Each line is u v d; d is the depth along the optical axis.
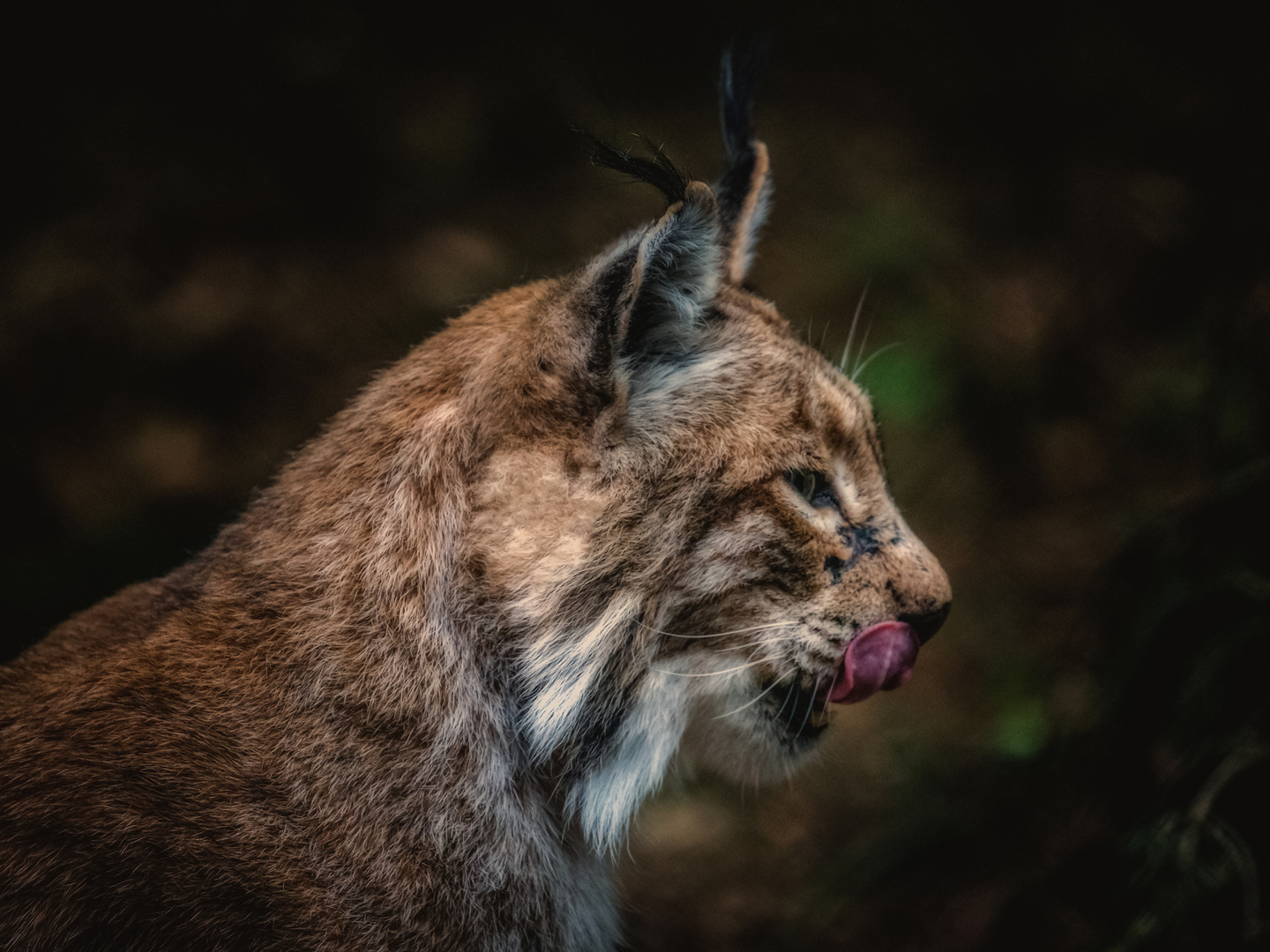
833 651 5.35
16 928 4.18
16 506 11.09
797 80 16.05
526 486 4.89
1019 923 6.98
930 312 13.31
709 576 5.11
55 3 14.11
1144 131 16.77
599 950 5.42
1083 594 7.73
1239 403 6.58
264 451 11.63
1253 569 6.30
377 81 14.56
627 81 15.32
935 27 17.62
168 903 4.34
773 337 5.53
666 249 4.86
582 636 4.88
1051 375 13.59
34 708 4.71
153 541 10.64
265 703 4.71
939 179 15.34
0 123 13.30
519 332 5.17
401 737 4.74
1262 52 16.02
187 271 12.62
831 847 8.95
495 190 13.88
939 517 11.94
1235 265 6.65
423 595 4.89
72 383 11.78
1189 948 6.01
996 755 8.02
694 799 9.48
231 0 14.70
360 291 12.80
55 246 12.54
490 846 4.83
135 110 13.69
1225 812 6.14
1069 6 18.39
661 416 5.05
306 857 4.53
